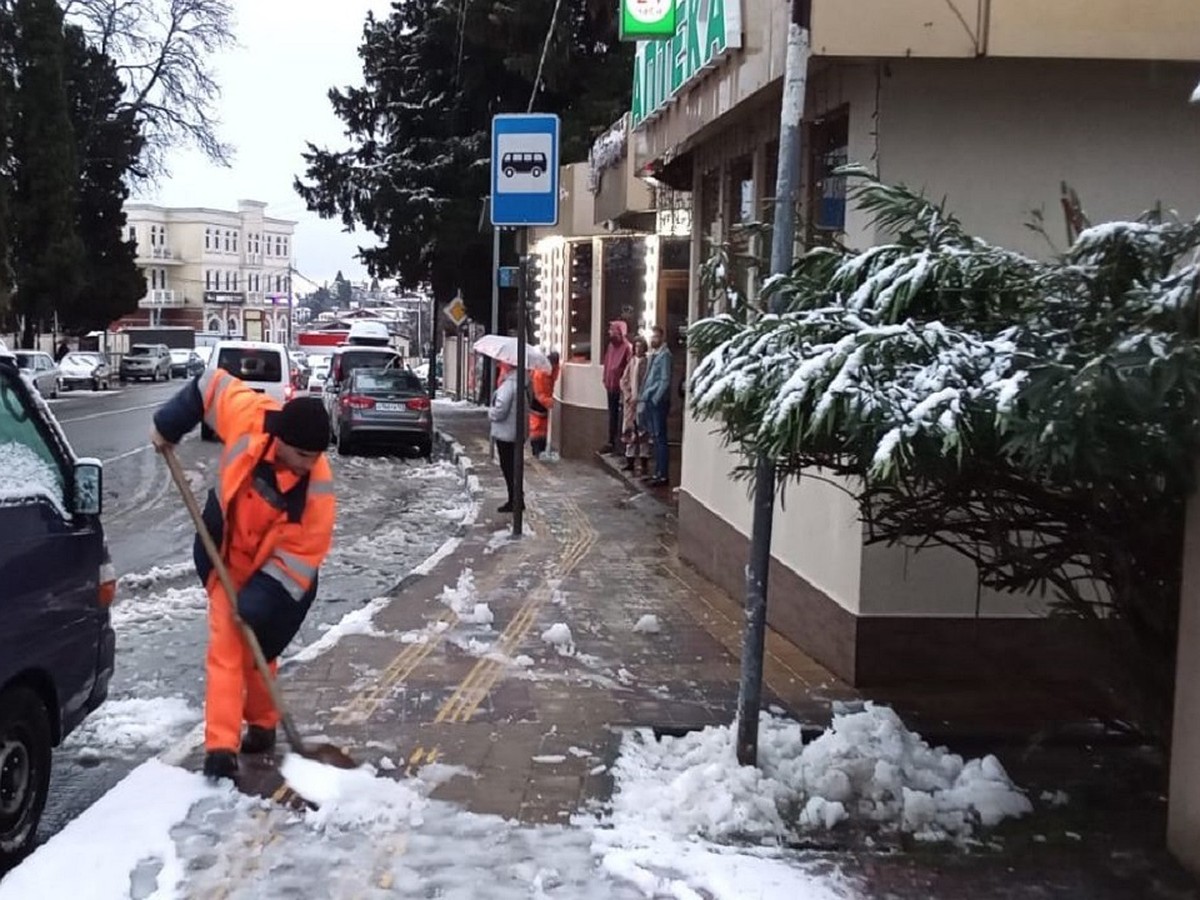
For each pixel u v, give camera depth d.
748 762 5.10
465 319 33.09
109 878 4.21
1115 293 4.57
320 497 5.38
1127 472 4.14
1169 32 6.09
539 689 6.62
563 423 21.16
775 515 8.01
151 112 44.41
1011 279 4.78
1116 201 6.58
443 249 31.30
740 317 5.57
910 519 5.25
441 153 31.66
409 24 33.25
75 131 45.44
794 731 5.51
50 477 5.09
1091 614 5.02
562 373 21.56
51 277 42.94
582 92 28.36
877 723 5.39
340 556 12.13
